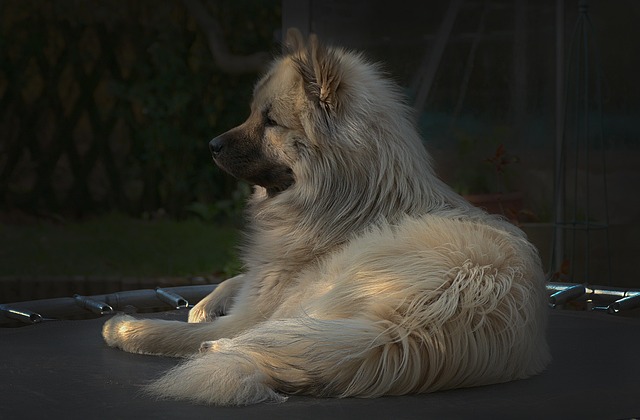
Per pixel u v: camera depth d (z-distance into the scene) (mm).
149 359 3586
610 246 7625
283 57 4152
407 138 3771
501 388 3039
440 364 2920
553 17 7676
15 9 11930
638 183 7598
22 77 12000
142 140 12500
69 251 10695
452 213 3568
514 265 3207
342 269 3408
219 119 12625
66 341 3992
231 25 12508
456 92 7906
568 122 7633
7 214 12125
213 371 2826
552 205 7723
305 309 3170
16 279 9383
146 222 12289
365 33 7902
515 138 7863
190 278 9422
